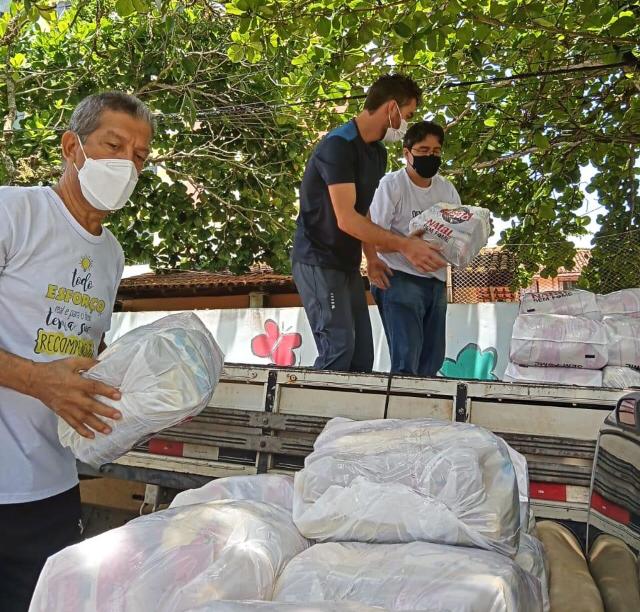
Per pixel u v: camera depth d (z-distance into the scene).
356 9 5.86
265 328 10.00
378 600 1.51
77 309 2.18
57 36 9.01
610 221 8.59
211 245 10.09
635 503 2.03
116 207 2.17
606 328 3.69
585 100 8.01
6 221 2.00
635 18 6.14
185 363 1.84
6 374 1.84
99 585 1.48
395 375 2.79
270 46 6.49
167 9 7.01
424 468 1.88
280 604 1.34
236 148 9.62
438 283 4.18
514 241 8.84
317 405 2.86
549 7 6.64
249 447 2.83
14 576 2.08
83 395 1.81
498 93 7.41
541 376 3.71
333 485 1.93
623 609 1.85
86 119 2.14
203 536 1.63
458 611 1.43
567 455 2.50
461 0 5.75
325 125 8.88
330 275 3.75
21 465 2.06
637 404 2.17
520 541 2.02
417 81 7.71
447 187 4.31
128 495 3.26
